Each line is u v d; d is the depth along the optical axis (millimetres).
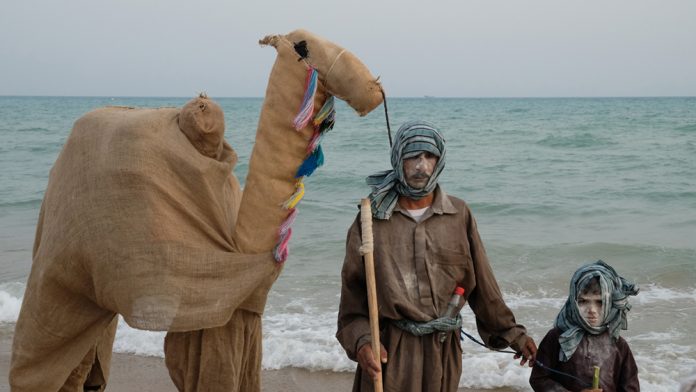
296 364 6656
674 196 17109
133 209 3252
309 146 3336
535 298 8859
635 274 10008
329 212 15188
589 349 3820
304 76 3248
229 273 3342
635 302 8586
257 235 3400
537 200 16812
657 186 18656
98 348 4086
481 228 13789
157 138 3357
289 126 3287
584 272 3814
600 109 91750
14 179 21578
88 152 3410
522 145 31984
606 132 40000
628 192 17781
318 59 3250
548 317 8070
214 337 3492
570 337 3814
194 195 3369
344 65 3236
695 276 9812
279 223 3414
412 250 3738
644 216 14883
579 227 13805
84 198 3314
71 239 3318
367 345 3635
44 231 3506
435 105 128375
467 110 92938
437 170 3693
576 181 20000
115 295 3242
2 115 72438
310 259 11070
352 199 17188
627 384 3809
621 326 3830
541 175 21406
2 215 15484
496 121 57938
